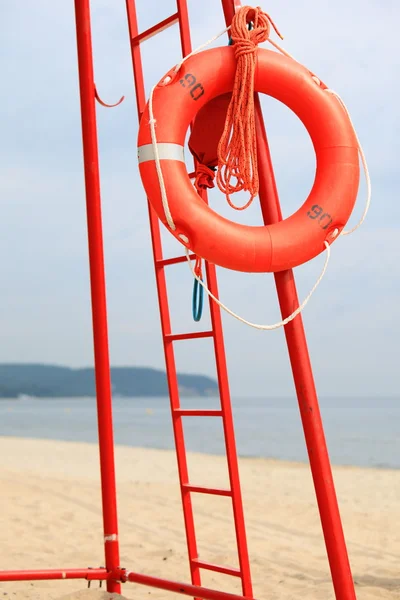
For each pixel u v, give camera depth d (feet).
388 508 24.49
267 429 114.52
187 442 79.25
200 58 9.12
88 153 10.47
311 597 12.92
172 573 14.93
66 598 10.21
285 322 8.79
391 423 145.28
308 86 9.20
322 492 8.72
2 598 12.16
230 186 9.21
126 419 172.86
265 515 22.53
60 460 44.16
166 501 25.29
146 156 8.94
